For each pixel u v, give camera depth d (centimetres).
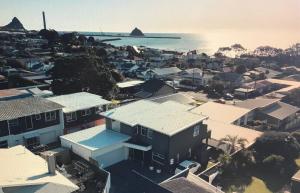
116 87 6138
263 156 3697
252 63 13238
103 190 2433
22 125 3300
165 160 3005
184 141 3172
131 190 2562
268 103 5881
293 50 18888
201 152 3319
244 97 7538
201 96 7550
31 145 3400
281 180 3347
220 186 3083
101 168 2789
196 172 3180
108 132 3366
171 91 6775
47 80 7075
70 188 2069
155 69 9744
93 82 5216
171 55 14912
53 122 3575
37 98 3753
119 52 14100
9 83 6244
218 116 4884
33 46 14088
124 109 3584
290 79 9338
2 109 3288
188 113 3488
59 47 13288
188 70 9606
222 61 13300
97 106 4016
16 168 2239
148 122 3147
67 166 2920
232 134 4088
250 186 3177
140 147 3084
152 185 2534
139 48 18300
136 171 2984
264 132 4241
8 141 3212
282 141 3800
